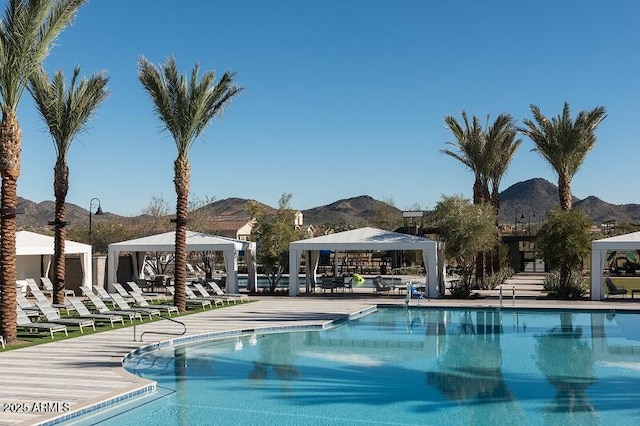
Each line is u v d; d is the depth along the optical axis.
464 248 27.27
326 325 19.09
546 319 21.19
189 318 20.12
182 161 22.20
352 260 55.62
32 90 21.36
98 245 47.69
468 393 10.86
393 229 62.56
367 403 10.17
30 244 27.11
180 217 22.28
